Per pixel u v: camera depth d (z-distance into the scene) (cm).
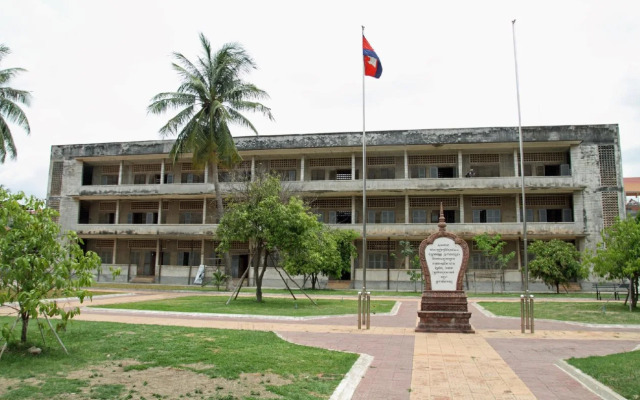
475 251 3734
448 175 4006
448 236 1447
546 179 3609
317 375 820
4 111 2855
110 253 4394
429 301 1404
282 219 2108
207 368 847
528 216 3797
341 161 4138
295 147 3988
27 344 1009
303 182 3897
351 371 853
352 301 2417
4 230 922
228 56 3192
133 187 4231
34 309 912
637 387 740
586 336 1308
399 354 1045
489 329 1445
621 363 902
